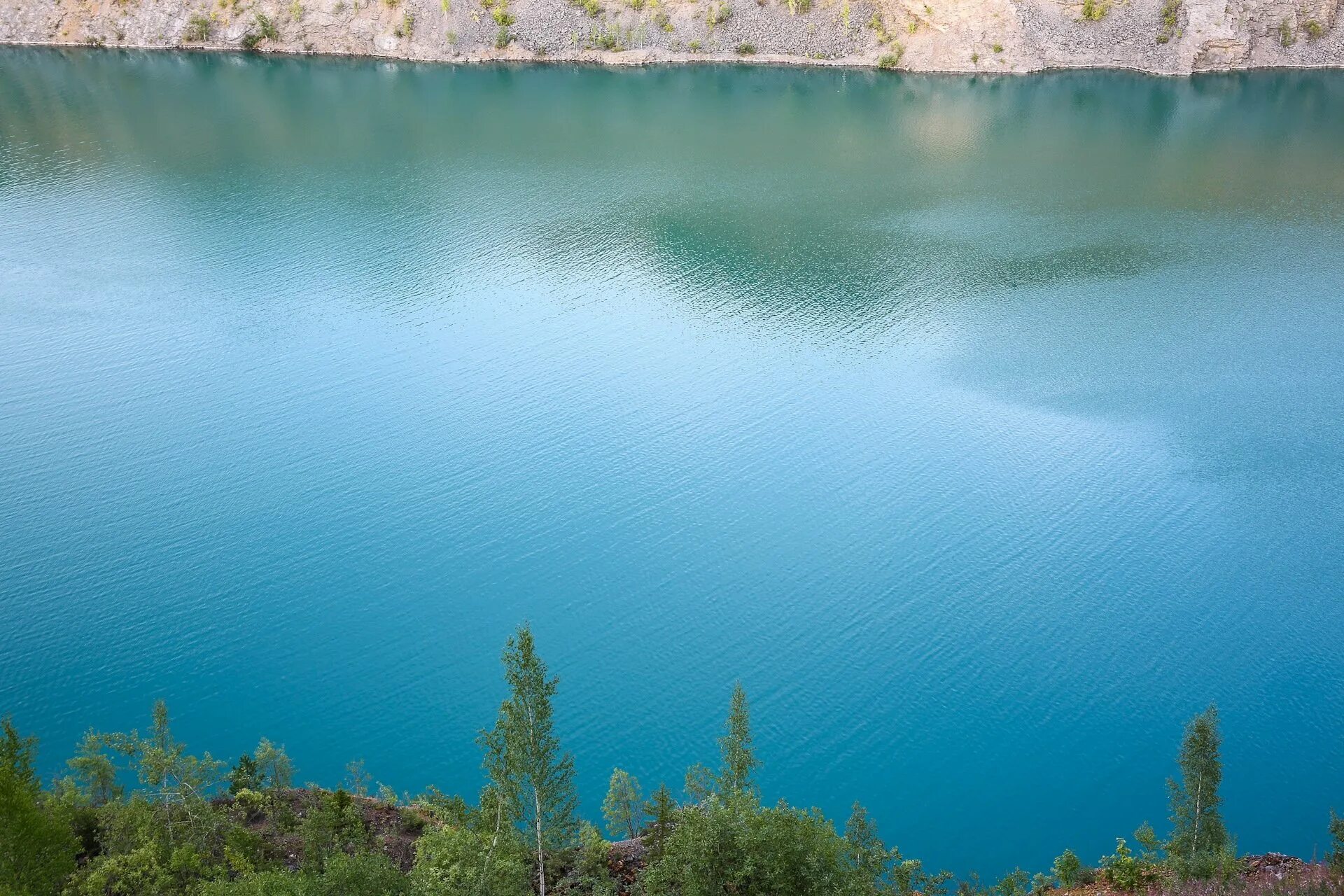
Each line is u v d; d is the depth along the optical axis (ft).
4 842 127.85
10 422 332.60
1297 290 410.72
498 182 538.06
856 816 145.07
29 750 151.02
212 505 291.99
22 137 594.65
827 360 370.12
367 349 381.81
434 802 178.19
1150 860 157.17
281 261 448.65
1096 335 379.35
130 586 258.98
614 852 152.97
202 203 509.35
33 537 277.23
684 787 199.11
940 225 482.28
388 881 131.34
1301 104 650.84
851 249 458.91
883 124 624.18
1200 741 153.17
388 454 316.19
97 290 421.59
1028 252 452.35
